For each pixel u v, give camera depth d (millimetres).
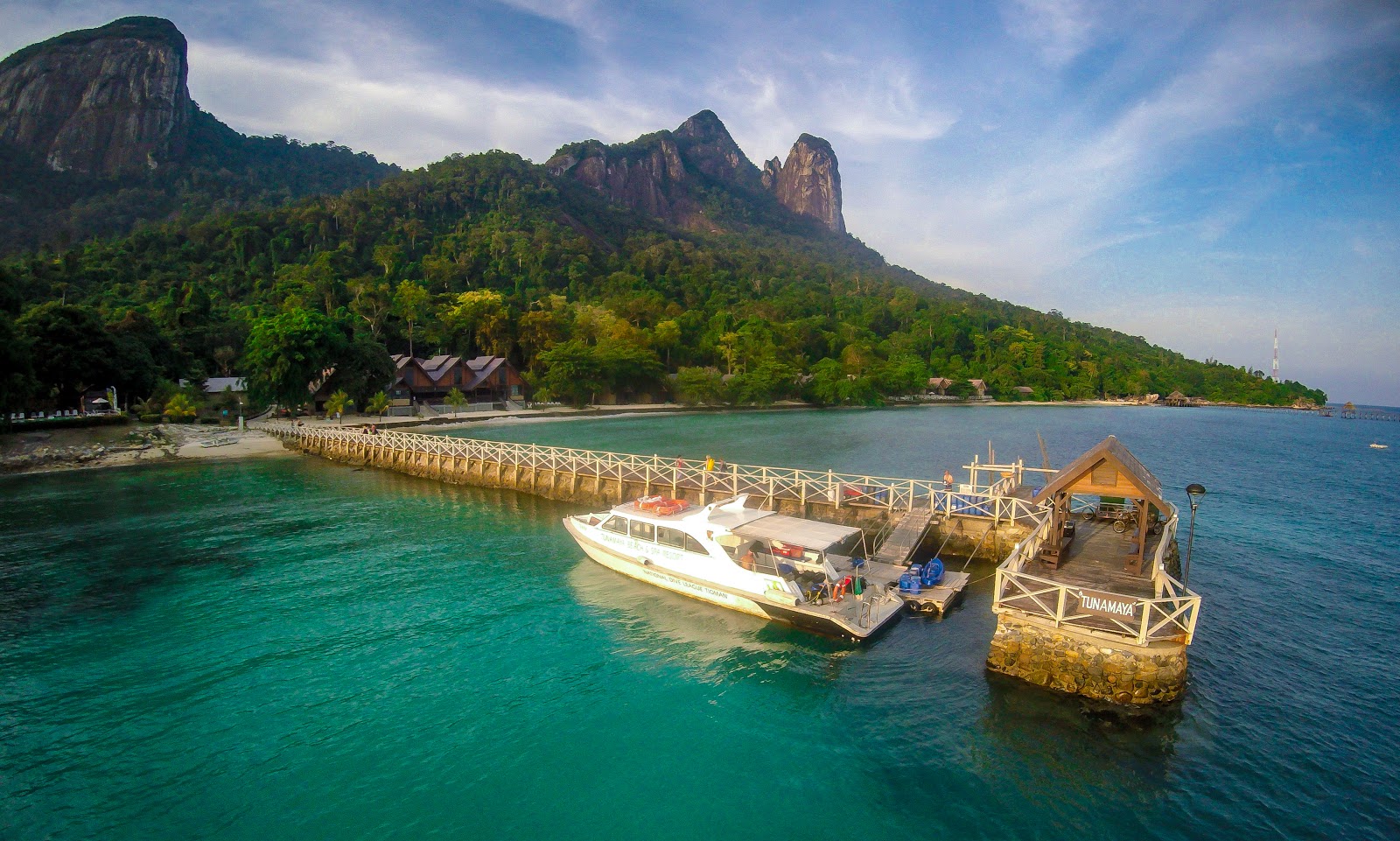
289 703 17469
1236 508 41656
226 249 155125
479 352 123375
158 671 19078
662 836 12906
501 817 13375
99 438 60312
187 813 13398
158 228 186875
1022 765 14789
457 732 16219
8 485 45750
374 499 42250
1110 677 16672
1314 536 34094
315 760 15086
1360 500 44781
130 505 39812
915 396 155000
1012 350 178875
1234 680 18359
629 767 14945
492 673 19125
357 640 21203
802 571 22891
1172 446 79938
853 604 22156
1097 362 184500
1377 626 22203
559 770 14828
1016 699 17219
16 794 13867
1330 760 14961
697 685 18406
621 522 26781
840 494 32500
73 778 14383
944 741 15664
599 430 84188
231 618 22875
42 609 23500
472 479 46719
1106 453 19750
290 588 25734
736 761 15109
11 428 56094
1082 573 20766
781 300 193625
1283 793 13906
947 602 22828
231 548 31141
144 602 24219
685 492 37469
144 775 14508
